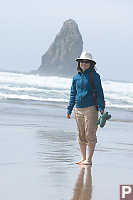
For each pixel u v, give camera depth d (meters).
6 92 55.72
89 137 14.73
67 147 17.73
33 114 32.25
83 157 14.95
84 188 10.62
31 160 14.24
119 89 93.62
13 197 9.41
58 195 9.75
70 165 13.91
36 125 25.44
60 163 14.11
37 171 12.50
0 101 41.94
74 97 15.59
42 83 90.75
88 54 15.03
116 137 22.14
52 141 19.16
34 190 10.15
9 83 80.44
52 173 12.34
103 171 13.16
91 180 11.68
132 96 69.94
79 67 15.23
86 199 9.52
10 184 10.68
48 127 24.94
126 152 17.36
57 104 44.12
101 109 14.85
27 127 24.00
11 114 30.83
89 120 14.85
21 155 15.08
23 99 47.28
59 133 22.41
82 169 13.32
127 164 14.60
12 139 18.92
